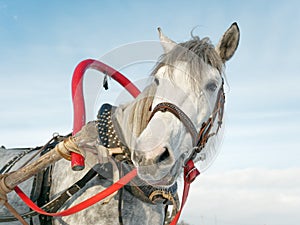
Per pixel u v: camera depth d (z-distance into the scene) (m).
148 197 2.69
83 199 2.82
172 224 2.70
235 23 2.96
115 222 2.78
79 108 2.51
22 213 3.07
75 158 2.53
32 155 3.41
